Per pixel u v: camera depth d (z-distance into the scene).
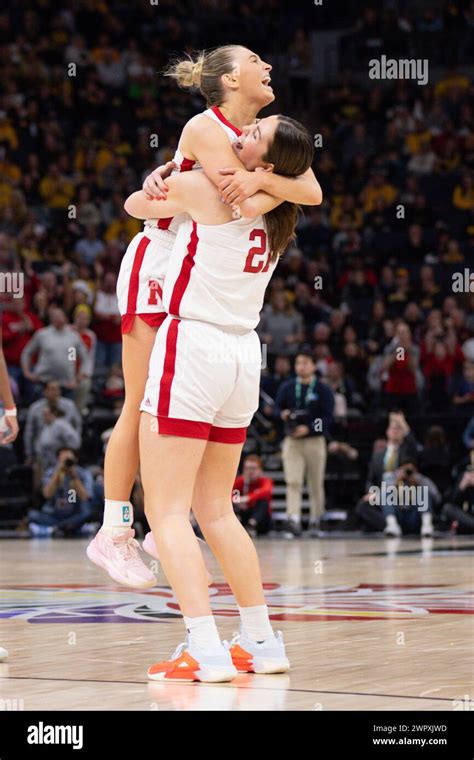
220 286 3.36
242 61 3.50
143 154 17.22
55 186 16.48
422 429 13.23
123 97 18.03
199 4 19.27
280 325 14.46
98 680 3.20
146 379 3.65
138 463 3.72
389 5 19.31
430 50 18.62
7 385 4.19
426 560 8.31
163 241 3.62
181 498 3.40
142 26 18.80
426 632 4.26
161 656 3.65
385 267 15.71
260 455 13.62
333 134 17.92
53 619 4.73
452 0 18.77
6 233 15.88
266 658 3.36
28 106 17.33
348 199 16.70
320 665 3.47
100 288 14.41
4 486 12.47
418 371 13.56
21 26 18.12
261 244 3.40
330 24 19.44
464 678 3.19
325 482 12.73
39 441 12.22
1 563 8.12
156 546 3.42
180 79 3.62
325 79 19.23
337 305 15.52
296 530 11.70
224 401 3.42
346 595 5.75
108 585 6.37
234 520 3.54
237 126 3.53
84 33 18.38
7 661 3.54
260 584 3.49
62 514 11.88
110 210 16.45
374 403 13.80
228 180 3.27
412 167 17.48
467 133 17.91
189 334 3.36
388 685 3.08
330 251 16.22
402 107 18.20
